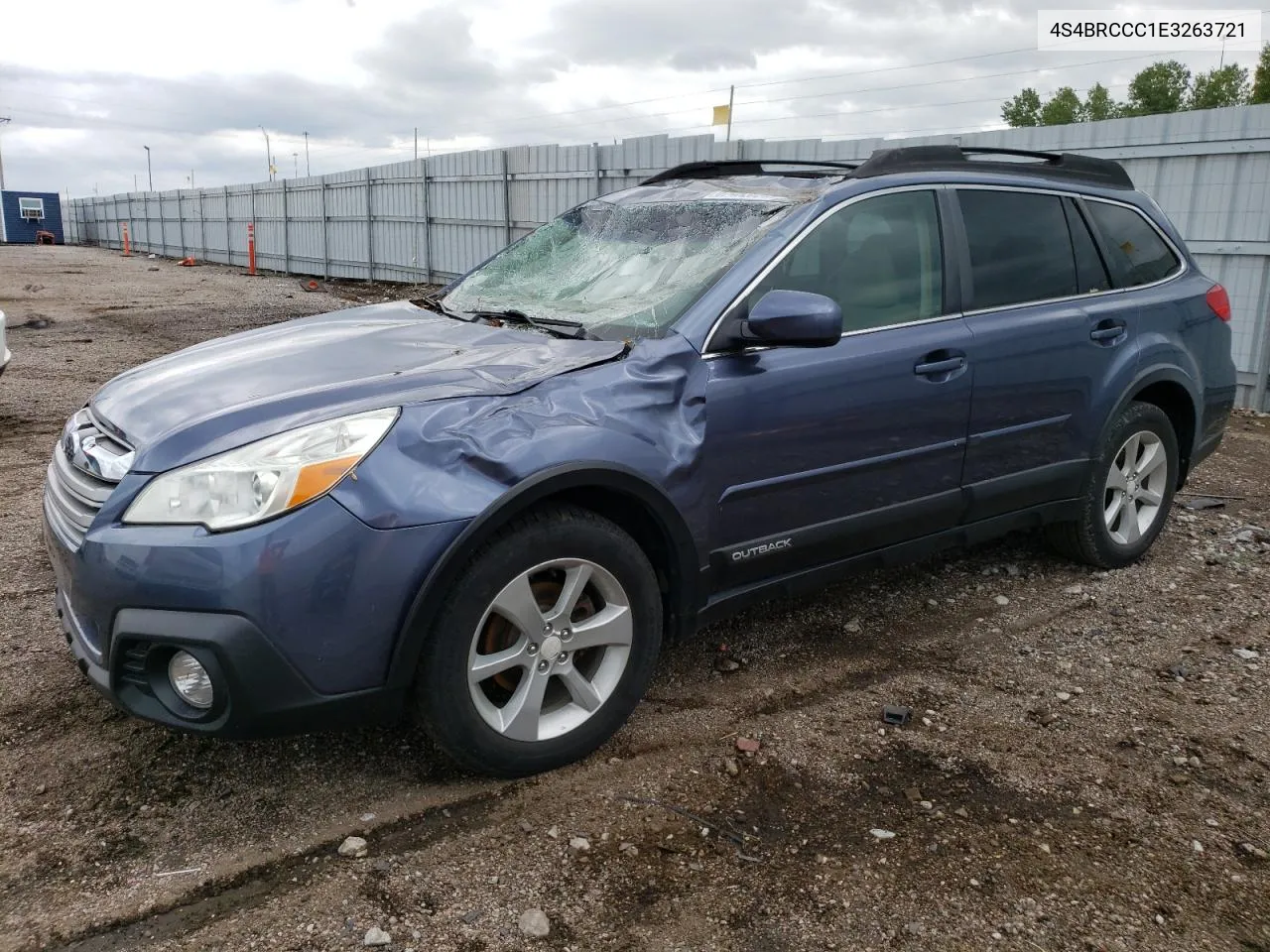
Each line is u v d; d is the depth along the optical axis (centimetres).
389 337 330
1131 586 445
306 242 2730
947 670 362
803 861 252
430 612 251
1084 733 319
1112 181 457
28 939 220
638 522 302
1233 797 284
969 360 366
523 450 262
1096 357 415
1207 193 863
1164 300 449
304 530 238
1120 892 243
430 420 257
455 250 2016
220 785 280
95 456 267
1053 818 272
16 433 699
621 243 371
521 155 1736
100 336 1302
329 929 225
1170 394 463
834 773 293
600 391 284
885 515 354
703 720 323
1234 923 233
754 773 292
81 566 249
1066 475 415
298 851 252
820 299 296
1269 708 337
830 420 329
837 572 352
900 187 365
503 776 283
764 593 333
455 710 262
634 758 299
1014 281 394
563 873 246
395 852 253
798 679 353
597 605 293
